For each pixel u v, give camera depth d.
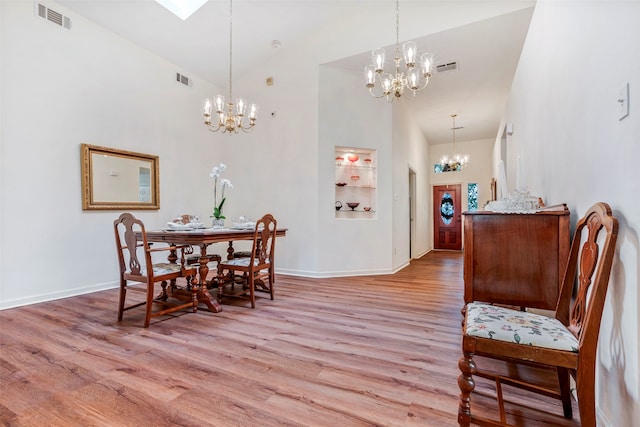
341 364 1.84
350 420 1.34
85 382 1.64
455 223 8.41
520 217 1.92
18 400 1.48
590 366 1.05
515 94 4.08
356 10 4.02
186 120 4.72
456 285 3.98
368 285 3.98
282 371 1.76
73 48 3.39
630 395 1.10
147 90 4.18
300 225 4.59
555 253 1.85
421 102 5.53
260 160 4.92
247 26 4.08
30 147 3.06
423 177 7.63
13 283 2.96
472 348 1.20
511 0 3.17
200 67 4.71
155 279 2.53
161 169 4.35
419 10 3.69
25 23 3.02
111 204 3.72
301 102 4.57
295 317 2.71
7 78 2.90
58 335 2.28
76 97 3.42
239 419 1.34
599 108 1.41
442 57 4.03
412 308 2.98
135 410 1.41
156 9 3.55
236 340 2.20
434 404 1.45
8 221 2.92
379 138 4.83
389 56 4.08
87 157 3.48
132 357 1.93
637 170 1.08
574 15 1.75
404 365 1.83
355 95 4.69
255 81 4.95
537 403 1.47
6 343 2.13
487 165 8.02
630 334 1.11
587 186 1.56
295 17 4.06
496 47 3.79
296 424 1.31
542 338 1.12
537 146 2.72
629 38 1.14
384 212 4.84
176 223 3.33
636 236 1.08
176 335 2.29
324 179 4.50
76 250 3.43
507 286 1.94
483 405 1.45
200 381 1.65
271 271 3.31
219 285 3.20
